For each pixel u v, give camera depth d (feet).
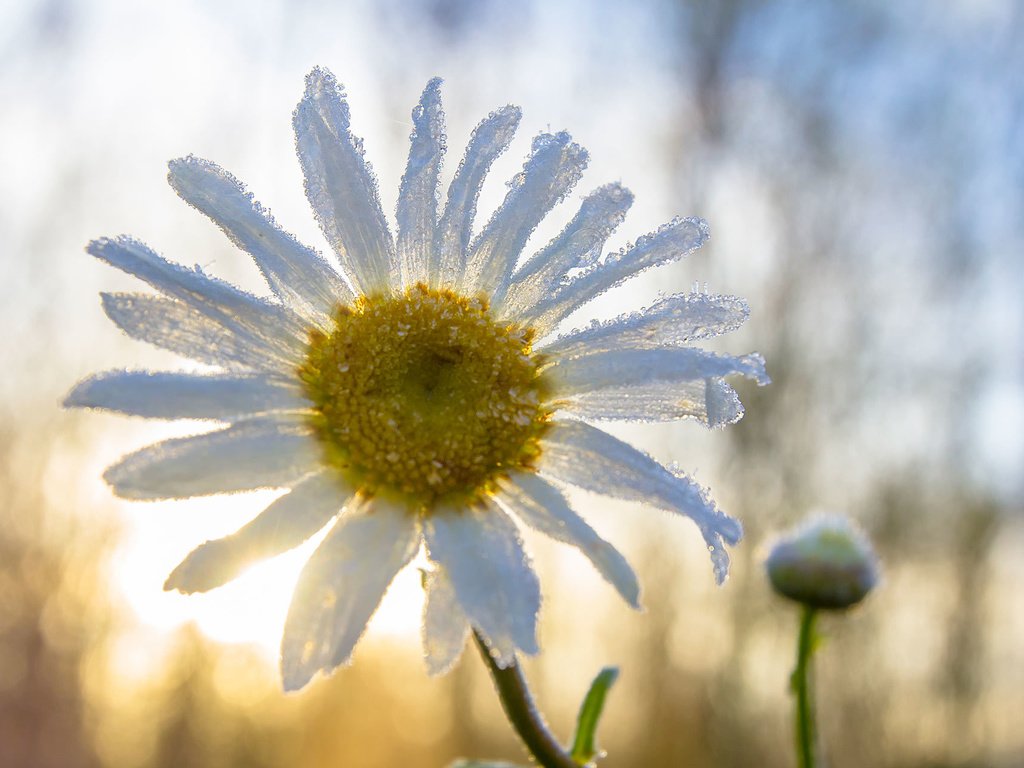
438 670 0.45
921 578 1.69
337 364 0.49
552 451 0.48
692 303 0.49
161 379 0.45
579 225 0.50
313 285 0.49
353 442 0.48
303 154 0.50
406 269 0.50
